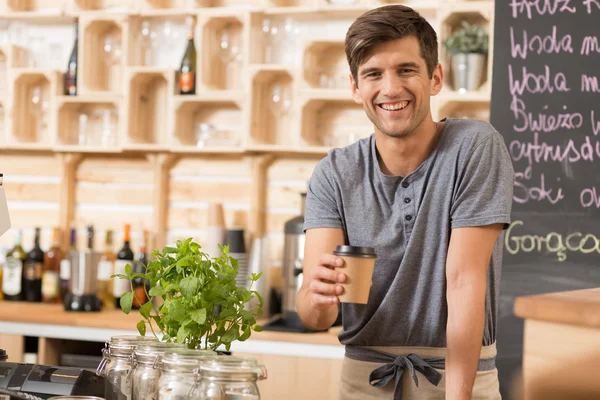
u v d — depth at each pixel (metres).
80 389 1.32
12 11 3.59
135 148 3.36
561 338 0.97
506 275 2.80
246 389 1.10
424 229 1.67
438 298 1.66
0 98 3.59
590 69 2.79
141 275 1.39
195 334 1.32
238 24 3.40
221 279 1.35
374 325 1.72
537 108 2.83
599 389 0.93
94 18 3.42
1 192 1.65
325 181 1.78
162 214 3.46
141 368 1.26
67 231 3.55
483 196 1.60
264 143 3.31
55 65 3.62
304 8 3.24
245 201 3.43
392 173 1.72
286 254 2.98
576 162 2.78
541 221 2.79
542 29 2.84
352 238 1.73
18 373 1.36
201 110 3.47
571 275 2.75
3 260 3.62
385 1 3.17
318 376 2.75
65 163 3.53
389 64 1.58
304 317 1.74
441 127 1.71
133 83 3.39
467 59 2.97
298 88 3.17
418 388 1.69
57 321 2.97
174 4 3.51
